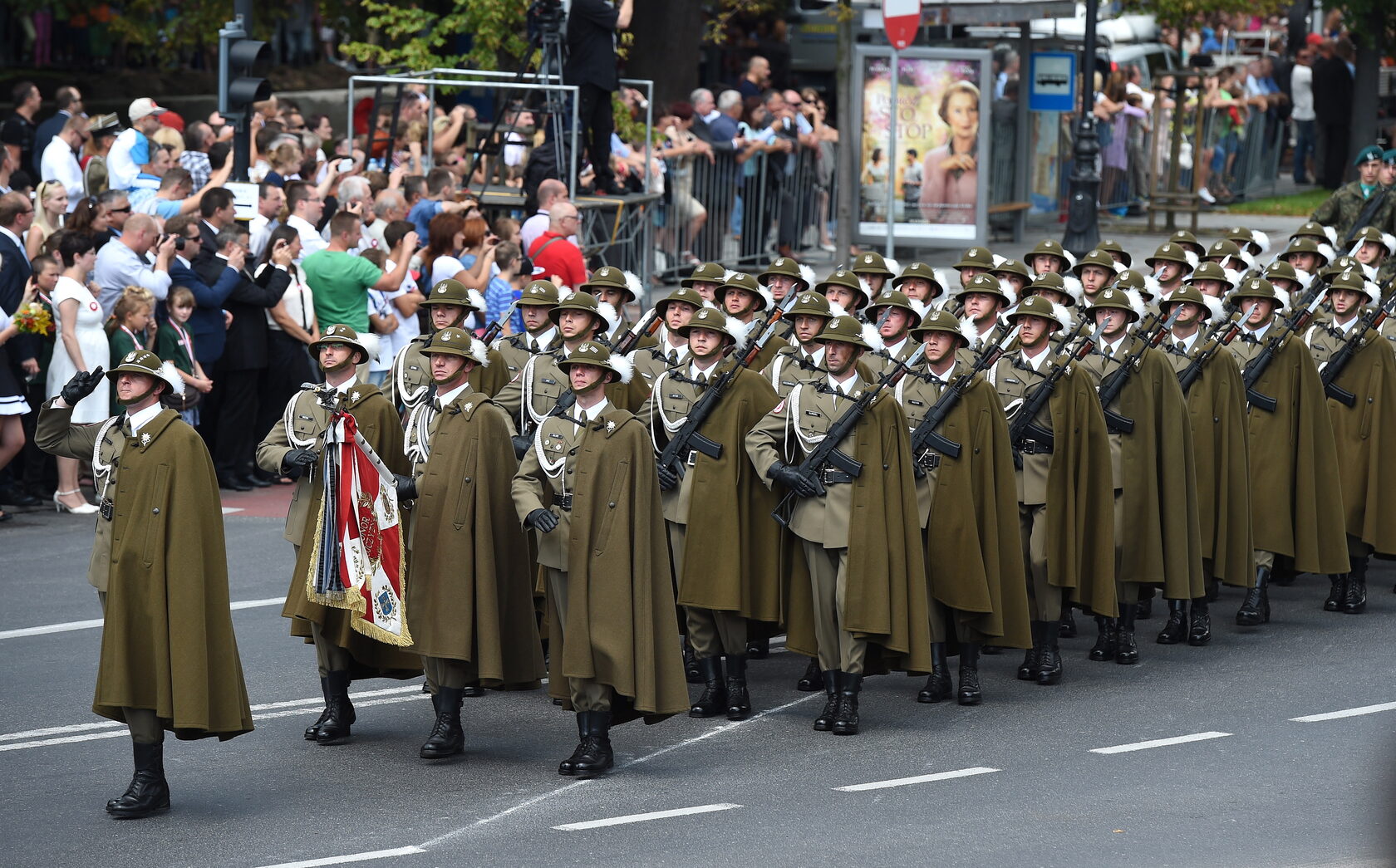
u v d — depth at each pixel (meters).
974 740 24.67
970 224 55.91
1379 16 75.94
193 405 36.59
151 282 36.09
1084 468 28.17
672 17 63.03
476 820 21.33
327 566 23.05
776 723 25.83
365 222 41.06
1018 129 64.25
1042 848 20.00
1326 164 82.12
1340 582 32.84
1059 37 66.38
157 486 21.53
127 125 61.66
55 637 29.06
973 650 26.75
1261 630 31.34
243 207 39.69
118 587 21.41
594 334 26.16
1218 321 31.78
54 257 35.00
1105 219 72.06
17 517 36.47
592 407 23.69
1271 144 81.19
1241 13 75.12
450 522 23.67
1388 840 20.03
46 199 38.69
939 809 21.48
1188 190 74.31
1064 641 30.94
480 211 47.25
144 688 21.47
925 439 26.58
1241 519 31.05
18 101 47.38
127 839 20.72
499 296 38.84
